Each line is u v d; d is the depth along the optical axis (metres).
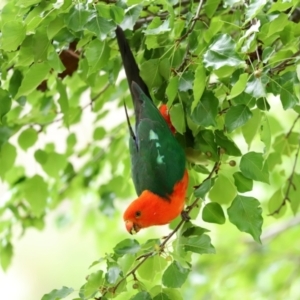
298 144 7.95
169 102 6.16
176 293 6.11
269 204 7.79
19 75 7.19
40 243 19.83
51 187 9.99
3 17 6.52
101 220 11.41
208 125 6.08
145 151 6.79
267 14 6.12
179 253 6.06
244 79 5.60
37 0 6.12
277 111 12.33
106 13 6.03
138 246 6.05
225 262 12.65
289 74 5.97
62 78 8.13
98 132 9.78
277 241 12.95
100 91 8.94
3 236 9.41
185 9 7.58
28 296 19.30
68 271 19.72
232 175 6.31
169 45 6.59
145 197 6.72
